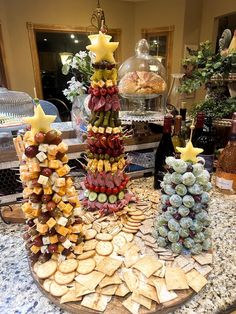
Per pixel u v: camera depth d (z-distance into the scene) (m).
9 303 0.53
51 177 0.56
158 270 0.57
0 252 0.69
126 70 1.13
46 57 3.72
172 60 3.78
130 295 0.52
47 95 3.79
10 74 3.36
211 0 3.40
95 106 0.73
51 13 3.42
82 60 0.98
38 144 0.54
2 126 0.93
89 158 0.81
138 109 1.19
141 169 1.12
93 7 3.66
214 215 0.85
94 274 0.56
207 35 3.56
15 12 3.20
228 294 0.55
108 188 0.81
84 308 0.50
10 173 0.89
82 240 0.65
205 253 0.63
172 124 1.04
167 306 0.50
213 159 1.05
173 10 3.58
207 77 1.07
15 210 0.84
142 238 0.68
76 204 0.62
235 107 1.05
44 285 0.54
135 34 4.11
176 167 0.58
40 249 0.60
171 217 0.61
